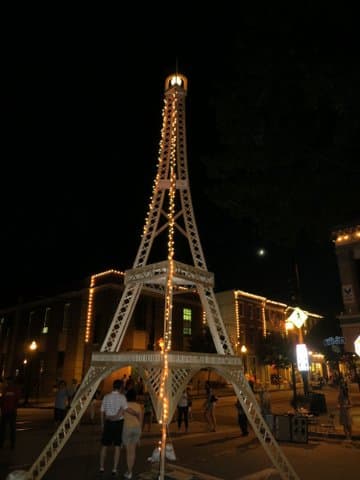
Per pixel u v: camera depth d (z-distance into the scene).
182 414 16.11
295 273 18.86
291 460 9.53
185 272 6.13
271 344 41.88
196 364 5.40
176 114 7.51
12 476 5.07
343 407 12.50
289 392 35.47
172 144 7.21
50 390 33.47
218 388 37.03
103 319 31.39
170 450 8.17
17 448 10.51
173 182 6.70
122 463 8.96
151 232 6.88
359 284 16.27
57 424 14.93
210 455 9.93
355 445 11.41
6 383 10.78
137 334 31.67
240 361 5.95
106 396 8.01
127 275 6.50
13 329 40.97
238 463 9.03
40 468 4.56
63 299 36.06
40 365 35.47
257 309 45.59
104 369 5.17
